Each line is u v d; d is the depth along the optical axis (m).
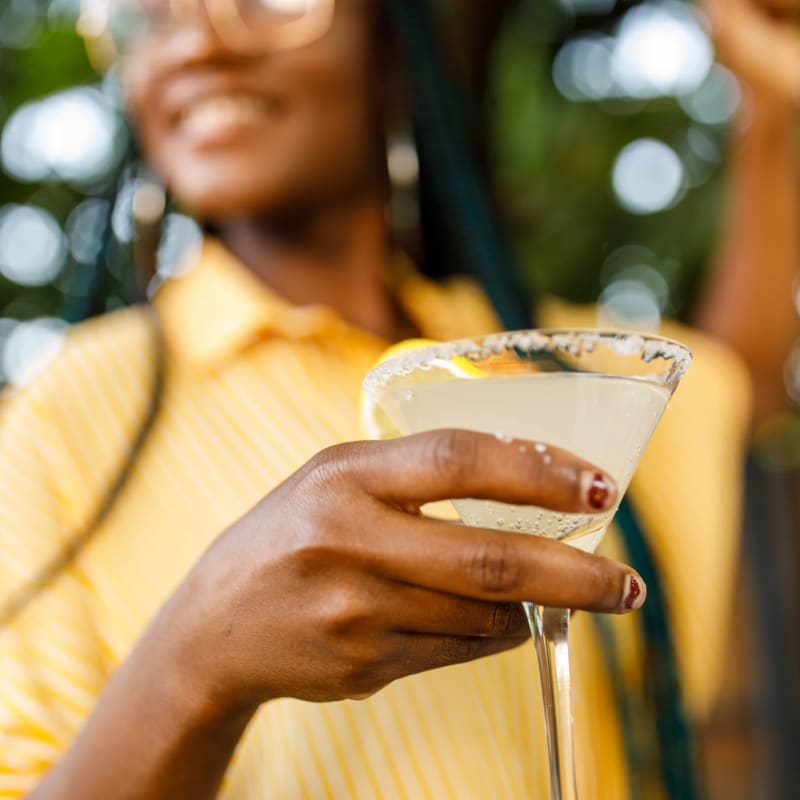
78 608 0.64
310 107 0.78
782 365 1.08
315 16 0.77
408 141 0.90
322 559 0.44
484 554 0.43
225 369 0.72
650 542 0.74
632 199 1.82
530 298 0.86
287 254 0.83
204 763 0.50
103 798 0.49
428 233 0.93
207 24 0.74
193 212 0.81
